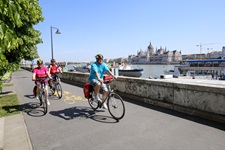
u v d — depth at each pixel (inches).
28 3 99.5
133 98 287.1
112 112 202.1
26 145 140.8
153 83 250.5
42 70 233.8
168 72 1485.0
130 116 202.8
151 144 136.7
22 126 180.7
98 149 131.9
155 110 223.3
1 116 215.2
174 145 134.0
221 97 173.3
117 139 146.9
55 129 171.6
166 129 163.8
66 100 298.0
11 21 80.9
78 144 140.5
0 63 84.7
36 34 349.1
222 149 126.1
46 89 223.5
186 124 173.5
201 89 189.5
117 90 328.8
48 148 135.6
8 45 73.7
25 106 262.1
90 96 223.5
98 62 204.8
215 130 157.2
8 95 354.6
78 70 1900.8
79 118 201.9
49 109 243.3
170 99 228.2
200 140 140.3
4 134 162.9
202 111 190.2
